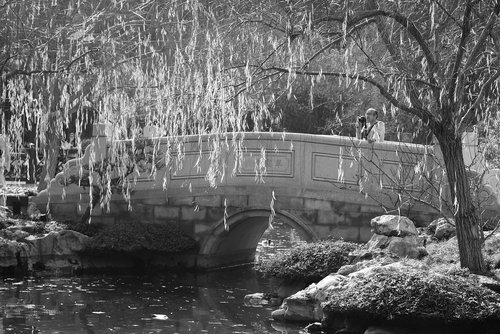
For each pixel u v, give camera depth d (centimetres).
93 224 1758
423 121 1042
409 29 996
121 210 1762
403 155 1460
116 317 1192
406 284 987
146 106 1052
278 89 1166
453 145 1052
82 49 981
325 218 1600
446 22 1030
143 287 1502
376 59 1102
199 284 1559
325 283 1150
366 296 1001
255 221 1798
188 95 1008
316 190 1606
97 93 991
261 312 1258
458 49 1005
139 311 1248
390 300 977
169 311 1255
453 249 1212
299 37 931
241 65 953
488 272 1061
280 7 968
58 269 1617
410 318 958
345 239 1582
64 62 1004
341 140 1578
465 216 1071
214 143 1005
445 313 948
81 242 1655
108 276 1625
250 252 1902
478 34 1096
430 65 1012
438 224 1387
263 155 1305
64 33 991
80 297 1356
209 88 946
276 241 2258
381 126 1542
